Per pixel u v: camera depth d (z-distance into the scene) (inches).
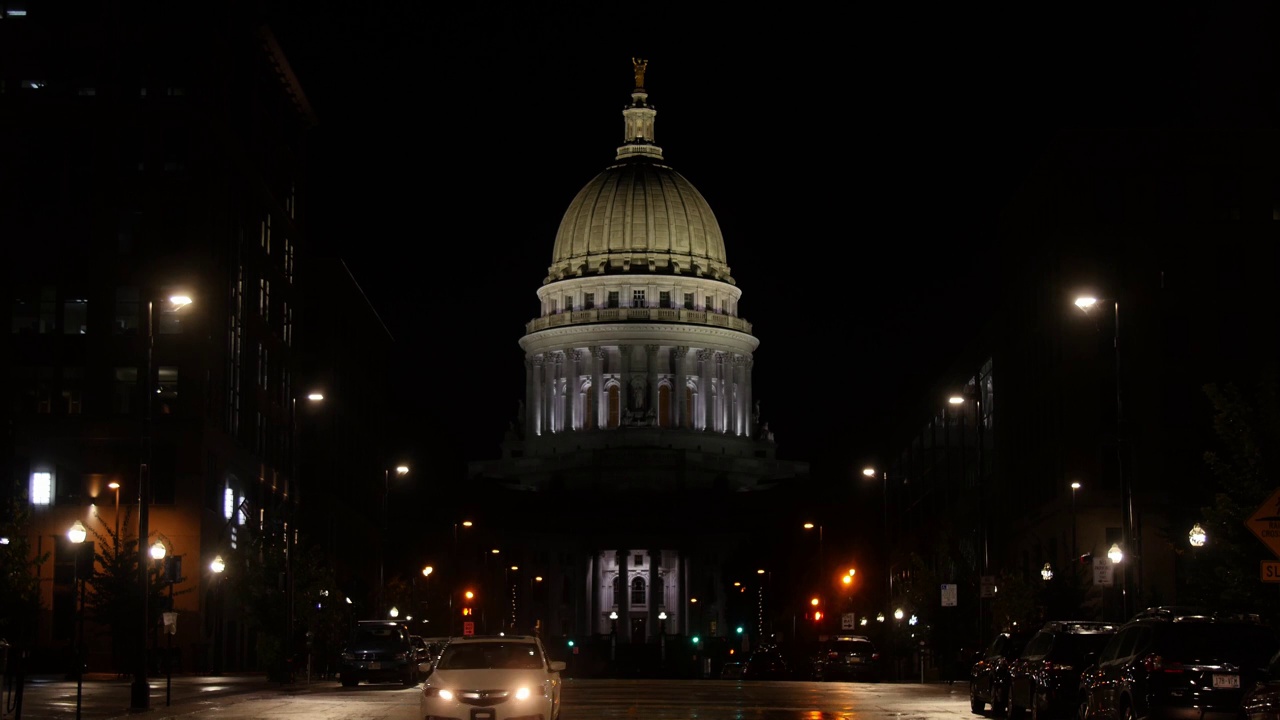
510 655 1609.3
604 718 1969.7
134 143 3912.4
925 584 3900.1
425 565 6318.9
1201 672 1365.7
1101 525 3868.1
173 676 3528.5
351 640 2918.3
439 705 1517.0
